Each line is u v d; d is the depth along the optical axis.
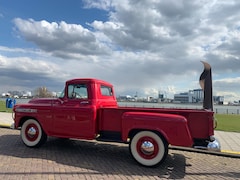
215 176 5.89
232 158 7.76
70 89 7.52
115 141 6.74
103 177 5.43
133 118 6.37
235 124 16.09
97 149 8.15
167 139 6.07
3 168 5.72
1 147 7.89
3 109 23.00
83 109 7.08
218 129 13.39
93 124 6.95
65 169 5.87
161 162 6.19
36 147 7.91
